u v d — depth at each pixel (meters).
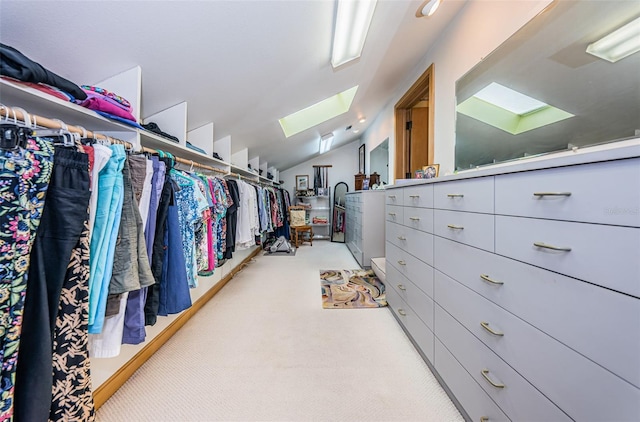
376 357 1.52
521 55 1.24
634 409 0.49
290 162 5.93
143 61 1.25
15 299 0.58
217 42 1.34
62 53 1.03
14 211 0.58
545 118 1.10
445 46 1.99
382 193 3.51
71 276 0.70
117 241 0.88
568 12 1.00
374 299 2.43
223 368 1.42
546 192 0.69
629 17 0.80
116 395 1.22
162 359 1.51
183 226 1.37
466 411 1.05
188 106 1.88
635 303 0.49
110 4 0.91
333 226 6.12
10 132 0.58
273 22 1.36
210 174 2.75
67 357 0.70
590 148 0.91
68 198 0.69
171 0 1.00
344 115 3.86
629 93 0.80
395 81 2.96
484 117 1.52
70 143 0.77
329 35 1.69
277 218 4.59
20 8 0.80
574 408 0.61
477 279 0.98
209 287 2.44
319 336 1.77
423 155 3.23
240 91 1.98
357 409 1.14
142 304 1.01
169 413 1.12
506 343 0.83
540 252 0.71
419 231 1.52
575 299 0.61
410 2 1.57
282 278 3.11
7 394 0.57
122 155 0.88
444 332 1.23
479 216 0.97
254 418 1.10
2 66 0.71
